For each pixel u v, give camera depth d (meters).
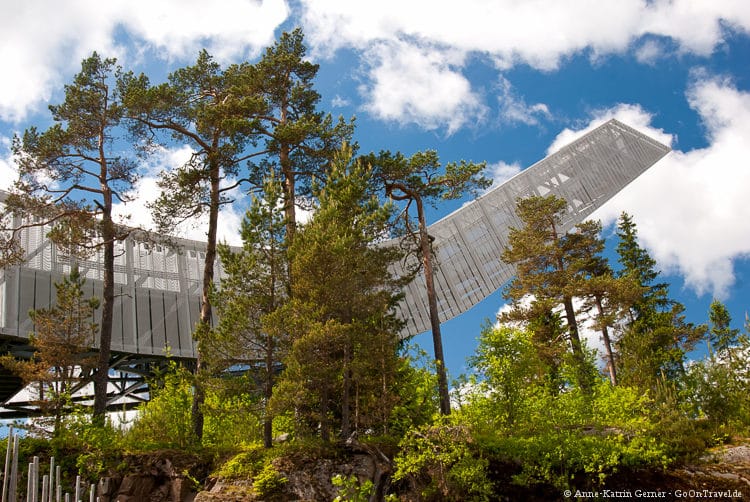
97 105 25.78
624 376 28.95
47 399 22.44
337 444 19.81
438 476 19.16
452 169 26.20
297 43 29.92
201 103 27.70
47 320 23.52
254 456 19.73
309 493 18.47
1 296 37.09
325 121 27.30
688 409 22.75
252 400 20.14
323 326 19.83
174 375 23.92
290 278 21.81
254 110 25.56
